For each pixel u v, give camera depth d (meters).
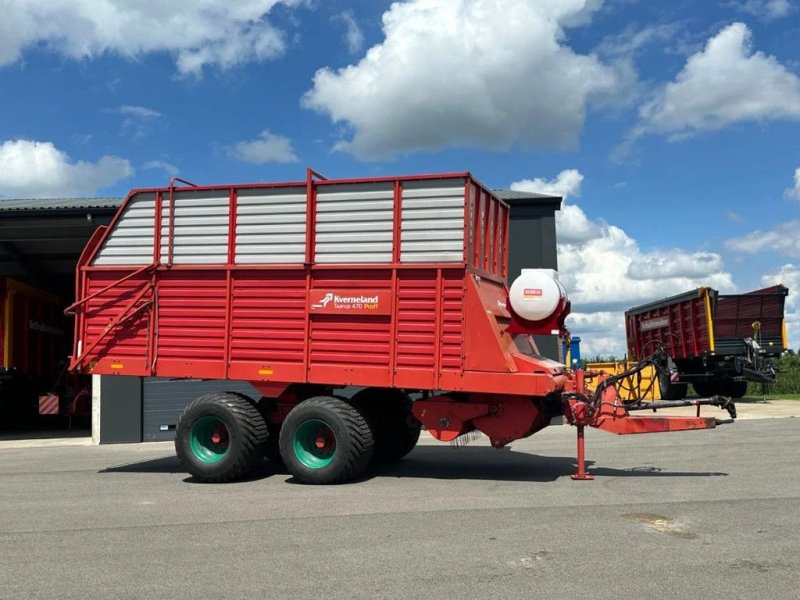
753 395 22.70
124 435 14.34
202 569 4.93
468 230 8.05
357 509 6.75
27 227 15.19
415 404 8.47
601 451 10.84
